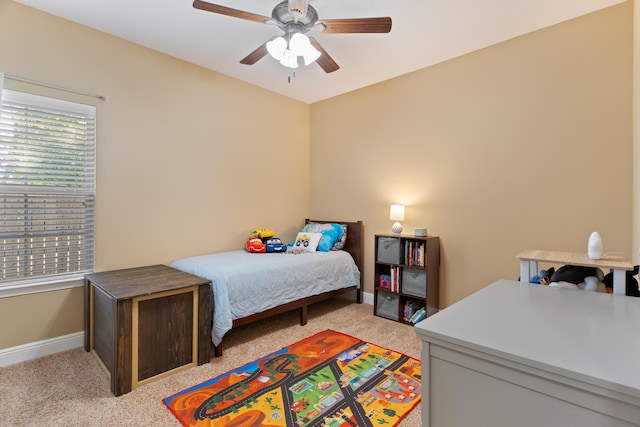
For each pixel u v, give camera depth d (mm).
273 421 1723
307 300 3211
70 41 2562
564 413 742
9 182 2332
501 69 2881
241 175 3789
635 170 2203
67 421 1705
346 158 4160
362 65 3320
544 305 1219
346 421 1728
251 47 2982
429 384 966
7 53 2299
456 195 3191
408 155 3551
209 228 3492
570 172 2557
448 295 3246
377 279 3502
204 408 1828
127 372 1982
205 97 3432
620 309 1167
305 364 2357
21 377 2141
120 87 2832
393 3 2287
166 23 2586
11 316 2340
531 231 2752
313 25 2158
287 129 4309
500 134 2904
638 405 646
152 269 2842
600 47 2408
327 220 4391
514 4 2311
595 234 1551
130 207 2908
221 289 2504
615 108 2357
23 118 2375
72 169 2596
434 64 3309
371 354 2521
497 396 841
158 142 3084
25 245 2400
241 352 2555
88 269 2684
